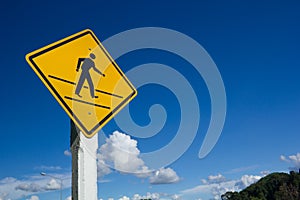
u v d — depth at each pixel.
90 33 3.55
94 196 3.22
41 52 3.24
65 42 3.38
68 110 3.23
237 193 87.75
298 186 77.25
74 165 3.27
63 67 3.31
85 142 3.25
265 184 85.19
